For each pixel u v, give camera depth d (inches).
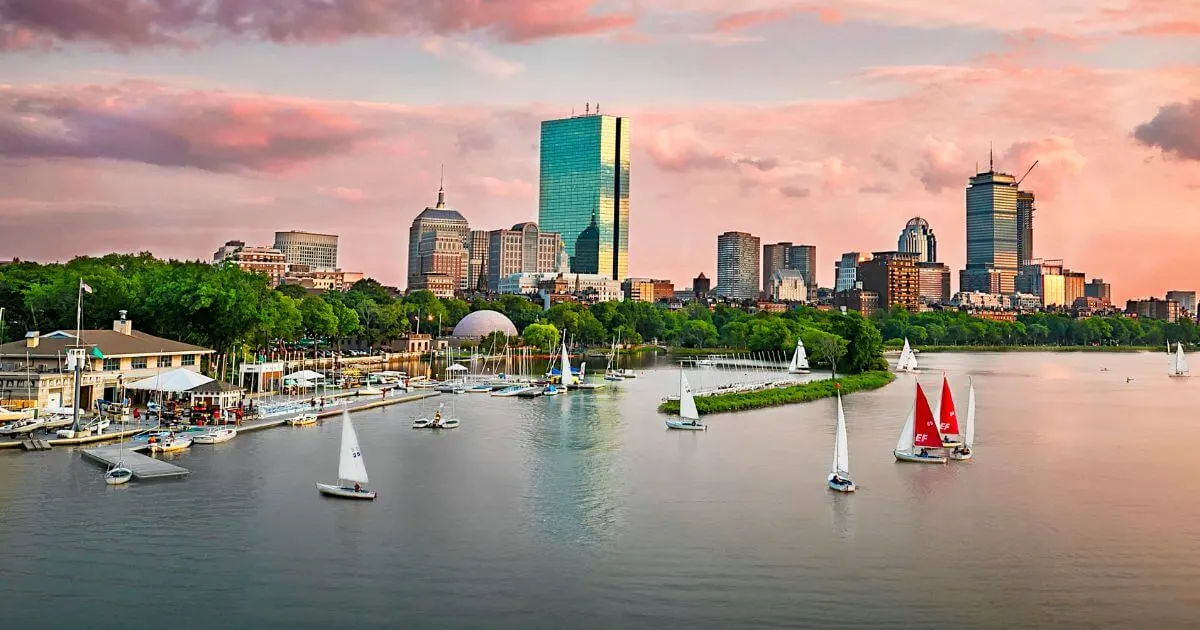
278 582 3400.6
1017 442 6732.3
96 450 5457.7
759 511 4480.8
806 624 3070.9
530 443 6353.3
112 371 6963.6
